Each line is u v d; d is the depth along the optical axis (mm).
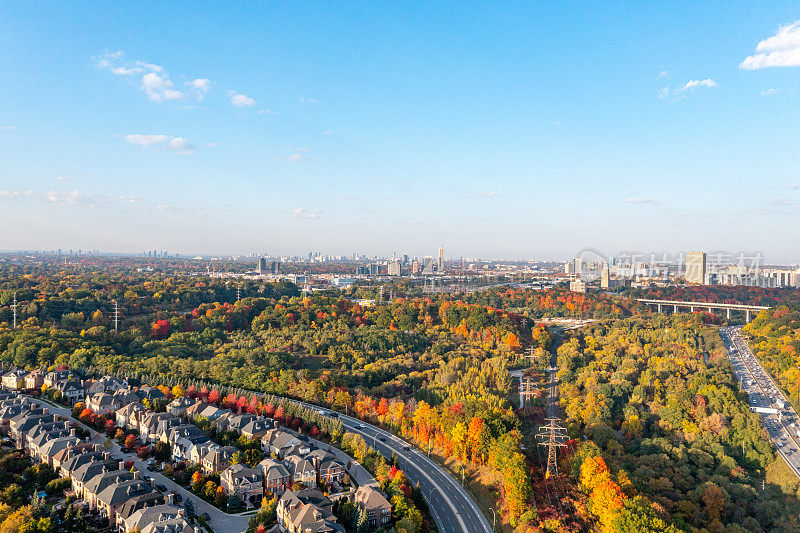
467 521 189875
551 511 188125
